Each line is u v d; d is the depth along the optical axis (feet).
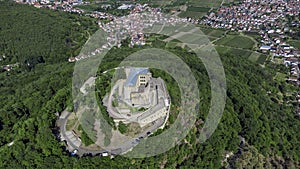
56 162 600.39
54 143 623.77
